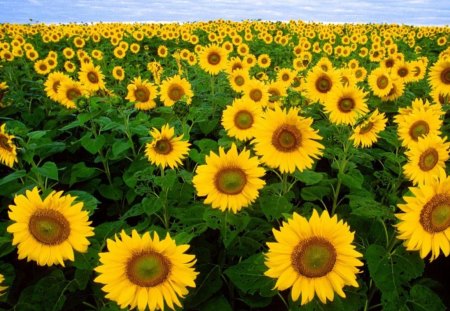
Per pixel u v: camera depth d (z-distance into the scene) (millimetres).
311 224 771
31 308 1010
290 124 1170
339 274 771
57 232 895
